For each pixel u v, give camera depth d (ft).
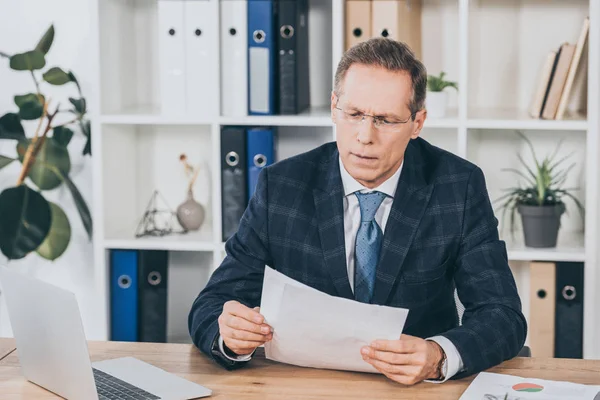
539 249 10.32
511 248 10.37
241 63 10.49
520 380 6.05
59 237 11.45
